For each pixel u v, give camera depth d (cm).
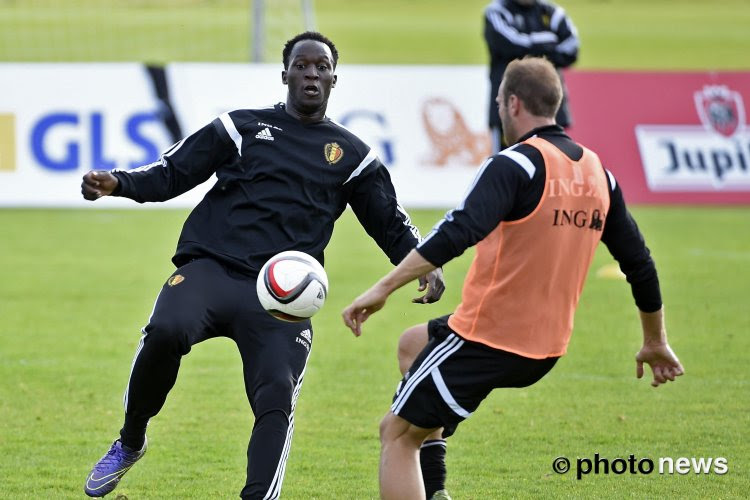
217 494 2030
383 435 1738
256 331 1823
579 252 1702
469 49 12669
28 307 3747
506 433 2436
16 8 11512
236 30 11356
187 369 3022
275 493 1702
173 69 5825
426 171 5925
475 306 1678
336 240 5388
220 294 1838
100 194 1838
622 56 12381
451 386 1677
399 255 1969
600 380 2889
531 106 1727
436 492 1867
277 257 1778
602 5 17338
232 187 1923
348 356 3161
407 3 17262
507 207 1628
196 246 1903
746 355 3131
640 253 1775
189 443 2350
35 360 3050
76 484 2066
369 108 5909
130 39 10719
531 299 1669
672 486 2083
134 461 1947
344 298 3956
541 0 4544
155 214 6103
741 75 6147
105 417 2527
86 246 5038
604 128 6066
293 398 1780
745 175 6131
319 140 1938
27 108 5722
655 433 2428
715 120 6122
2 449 2278
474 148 5969
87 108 5756
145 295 3984
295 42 1973
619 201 1764
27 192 5694
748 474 2152
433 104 5953
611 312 3741
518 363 1678
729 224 5675
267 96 5900
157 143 5788
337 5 16812
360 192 1980
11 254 4794
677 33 14238
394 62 11600
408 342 1894
